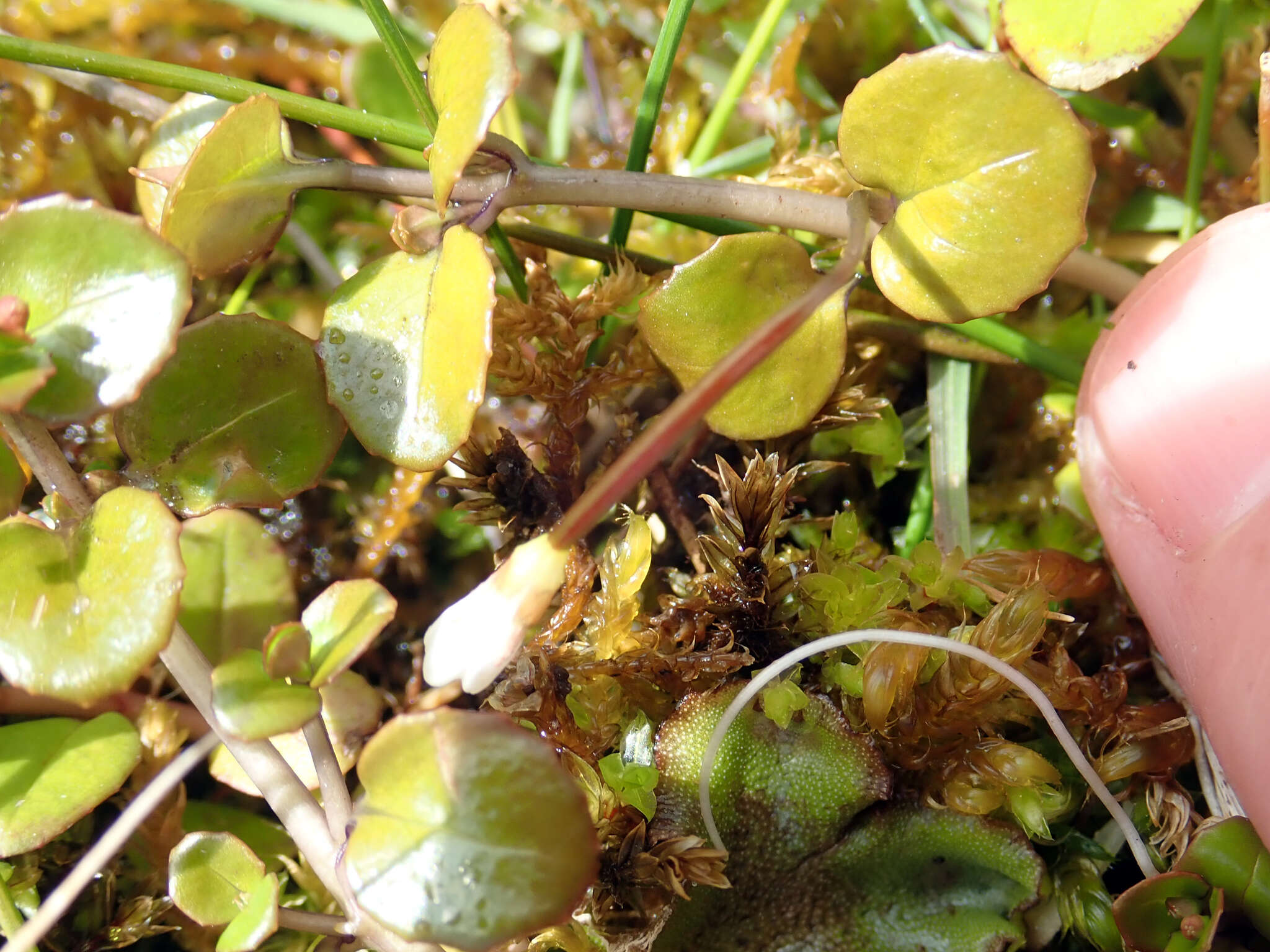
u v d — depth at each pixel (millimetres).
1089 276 67
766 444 62
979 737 57
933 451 65
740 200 57
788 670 57
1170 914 54
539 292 62
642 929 54
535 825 47
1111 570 63
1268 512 51
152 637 48
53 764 55
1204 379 53
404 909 47
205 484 56
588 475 66
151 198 61
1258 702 51
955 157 54
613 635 57
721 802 55
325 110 58
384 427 53
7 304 47
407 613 67
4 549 49
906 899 56
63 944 58
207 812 60
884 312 67
